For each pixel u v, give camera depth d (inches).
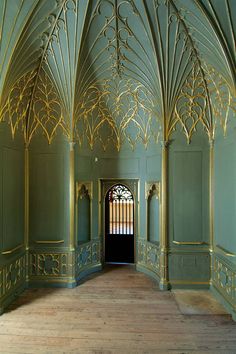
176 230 235.8
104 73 225.9
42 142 240.7
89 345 154.0
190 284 232.7
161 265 235.5
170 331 168.4
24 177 236.5
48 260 239.3
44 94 229.8
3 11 162.4
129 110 259.3
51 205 240.4
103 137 275.3
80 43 192.2
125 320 181.5
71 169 238.2
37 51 196.5
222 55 178.9
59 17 176.7
